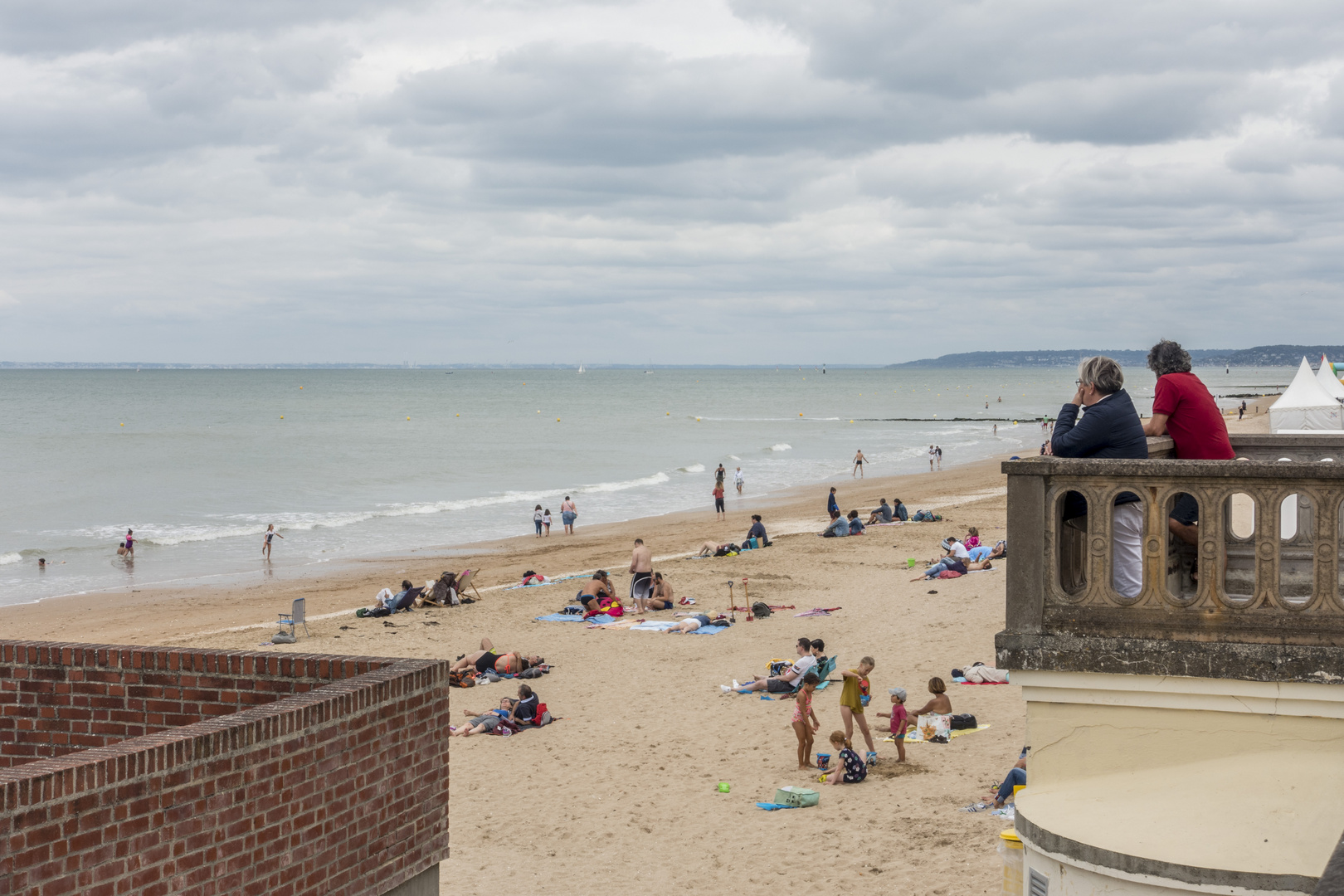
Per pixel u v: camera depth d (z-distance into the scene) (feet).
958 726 49.14
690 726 52.75
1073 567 19.56
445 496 174.60
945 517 129.39
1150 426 21.20
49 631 81.61
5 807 12.77
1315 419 71.97
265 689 20.34
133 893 14.29
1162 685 17.40
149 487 184.96
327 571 109.19
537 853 38.58
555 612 82.38
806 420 393.29
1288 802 16.26
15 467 214.48
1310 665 16.48
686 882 35.29
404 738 19.34
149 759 14.51
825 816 39.91
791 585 88.28
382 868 18.75
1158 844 16.08
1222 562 17.17
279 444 275.18
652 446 273.13
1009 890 22.15
